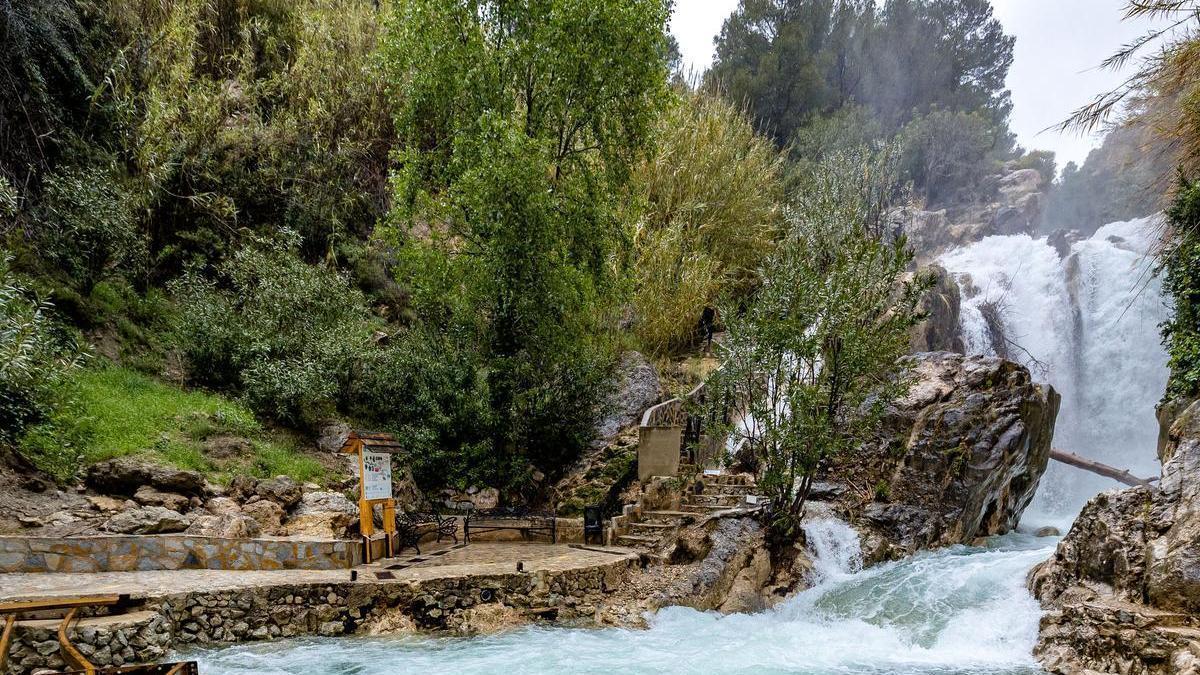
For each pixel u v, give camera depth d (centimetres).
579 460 1388
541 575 918
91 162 1258
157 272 1362
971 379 1316
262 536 940
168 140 1332
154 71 1406
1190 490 778
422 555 1051
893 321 1067
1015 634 829
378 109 1761
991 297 2409
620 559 1007
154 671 530
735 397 1173
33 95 1215
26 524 813
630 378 1561
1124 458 2009
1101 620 727
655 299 1783
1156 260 1088
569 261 1376
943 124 3719
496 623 866
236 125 1551
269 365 1186
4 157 1164
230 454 1051
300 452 1170
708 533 1068
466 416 1288
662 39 1410
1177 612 702
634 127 1420
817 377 1093
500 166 1204
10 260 1041
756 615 968
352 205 1706
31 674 596
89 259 1177
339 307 1339
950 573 1011
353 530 1032
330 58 1712
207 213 1445
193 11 1524
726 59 3719
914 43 4081
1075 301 2262
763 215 2103
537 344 1342
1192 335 1026
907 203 2769
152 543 836
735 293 1981
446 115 1395
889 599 962
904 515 1203
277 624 787
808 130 3016
